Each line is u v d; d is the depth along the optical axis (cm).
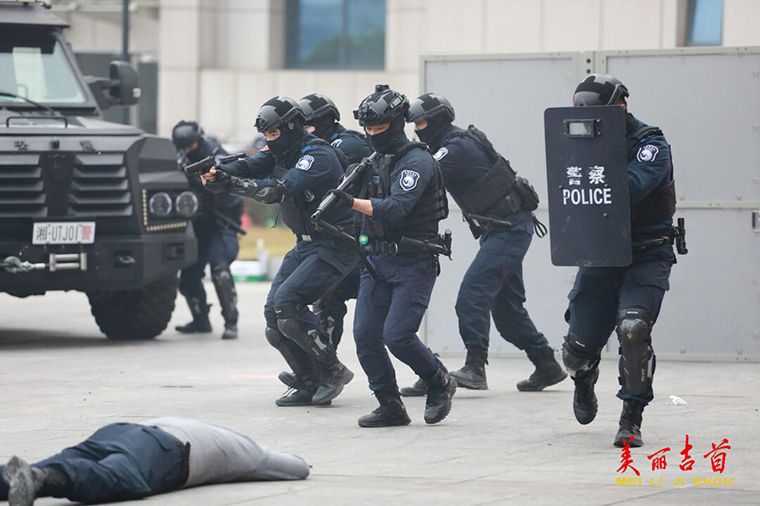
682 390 2309
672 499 1360
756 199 2745
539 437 1803
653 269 1681
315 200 2055
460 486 1443
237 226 3384
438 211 1884
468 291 2275
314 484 1455
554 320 2869
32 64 3266
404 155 1853
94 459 1341
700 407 2081
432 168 1856
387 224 1861
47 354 2991
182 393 2306
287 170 2092
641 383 1673
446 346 2933
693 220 2778
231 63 8800
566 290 2858
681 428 1856
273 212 8062
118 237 3025
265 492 1401
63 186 2972
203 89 8688
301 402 2152
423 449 1709
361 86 8562
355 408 2120
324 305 2212
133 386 2408
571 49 5794
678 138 2773
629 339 1636
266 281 5806
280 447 1733
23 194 2948
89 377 2550
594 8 5741
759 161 2742
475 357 2283
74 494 1301
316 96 2141
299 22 9131
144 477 1343
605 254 1653
